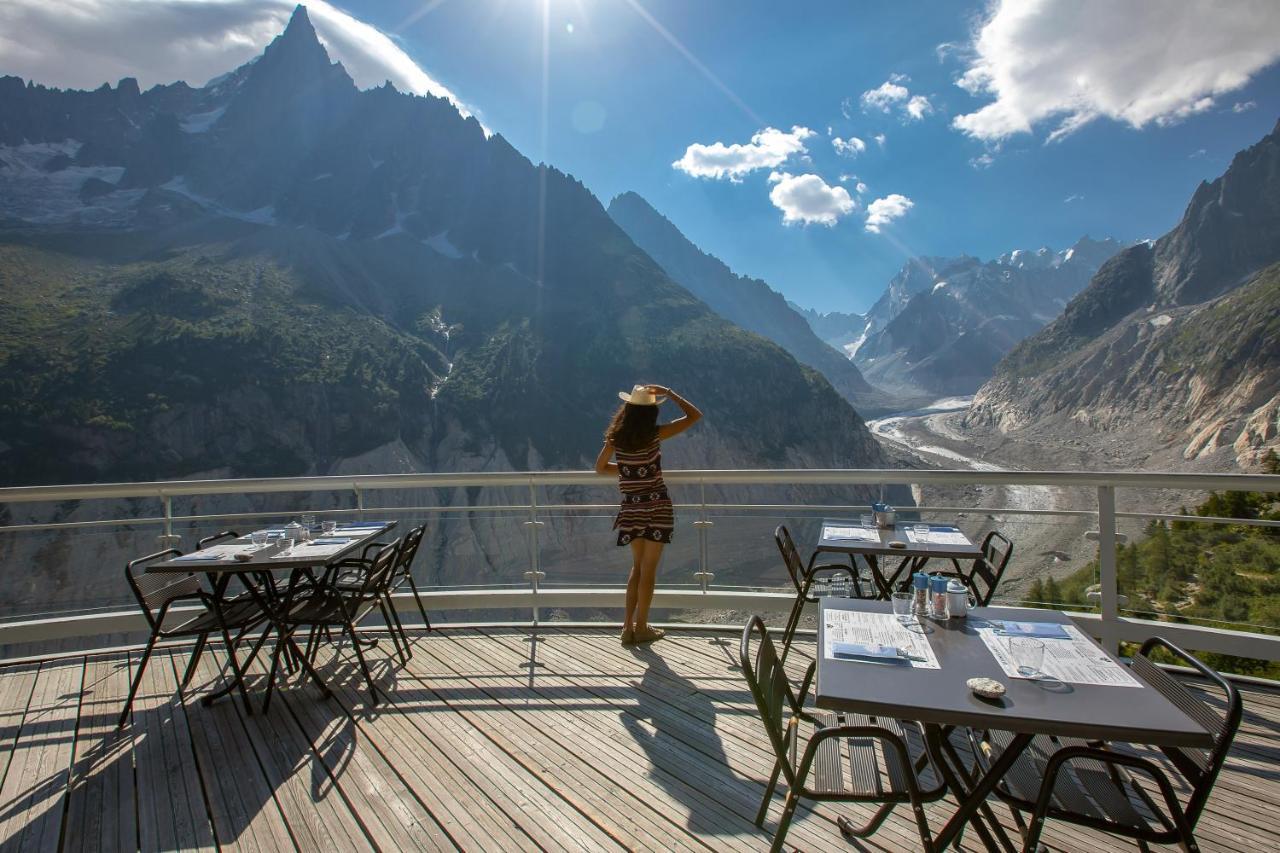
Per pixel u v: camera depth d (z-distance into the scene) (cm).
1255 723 355
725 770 317
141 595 366
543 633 517
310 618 390
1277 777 303
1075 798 214
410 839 267
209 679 437
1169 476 424
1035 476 447
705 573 521
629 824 276
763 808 267
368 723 369
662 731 356
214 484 518
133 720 378
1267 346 10675
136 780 316
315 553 389
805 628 505
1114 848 258
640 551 470
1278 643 402
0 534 482
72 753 342
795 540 481
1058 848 259
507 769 319
